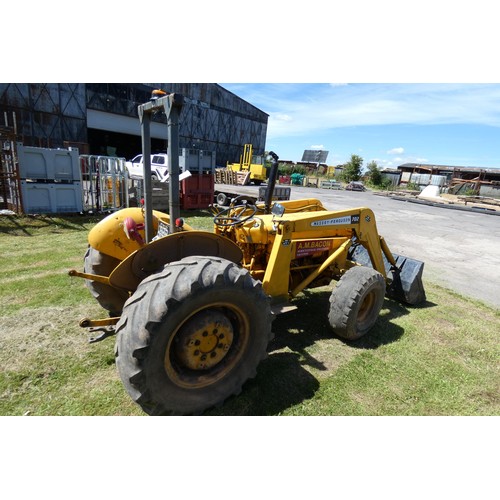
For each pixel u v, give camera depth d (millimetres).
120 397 2402
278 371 2779
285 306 3070
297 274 3570
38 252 5543
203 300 2018
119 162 9281
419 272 4168
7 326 3219
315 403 2473
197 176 10016
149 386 1943
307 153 51188
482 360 3150
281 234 2965
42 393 2408
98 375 2602
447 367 3002
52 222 7637
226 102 30406
